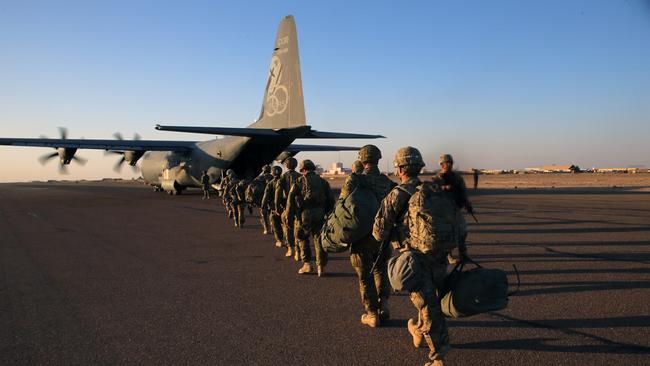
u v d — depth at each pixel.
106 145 24.73
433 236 3.12
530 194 25.83
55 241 10.00
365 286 4.27
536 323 4.27
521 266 6.71
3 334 4.21
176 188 30.58
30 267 7.21
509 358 3.51
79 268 7.12
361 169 5.36
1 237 10.70
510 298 5.09
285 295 5.47
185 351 3.78
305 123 20.78
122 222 13.80
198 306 5.04
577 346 3.71
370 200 4.10
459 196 3.25
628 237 9.29
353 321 4.49
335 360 3.55
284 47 21.95
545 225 11.37
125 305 5.11
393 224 3.47
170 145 27.06
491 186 43.00
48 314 4.80
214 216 15.53
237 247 9.08
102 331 4.27
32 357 3.68
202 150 26.77
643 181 50.31
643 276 5.99
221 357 3.65
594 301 4.91
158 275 6.59
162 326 4.40
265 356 3.65
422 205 3.16
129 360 3.61
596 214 13.91
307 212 6.27
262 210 10.97
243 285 5.98
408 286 3.10
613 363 3.37
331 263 7.37
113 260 7.76
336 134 22.97
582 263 6.86
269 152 24.34
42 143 22.95
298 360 3.56
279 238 9.12
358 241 4.21
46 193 37.12
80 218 15.20
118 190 42.78
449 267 3.84
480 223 12.01
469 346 3.76
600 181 52.81
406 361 3.52
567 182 51.97
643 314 4.45
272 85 22.86
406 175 3.45
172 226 12.71
